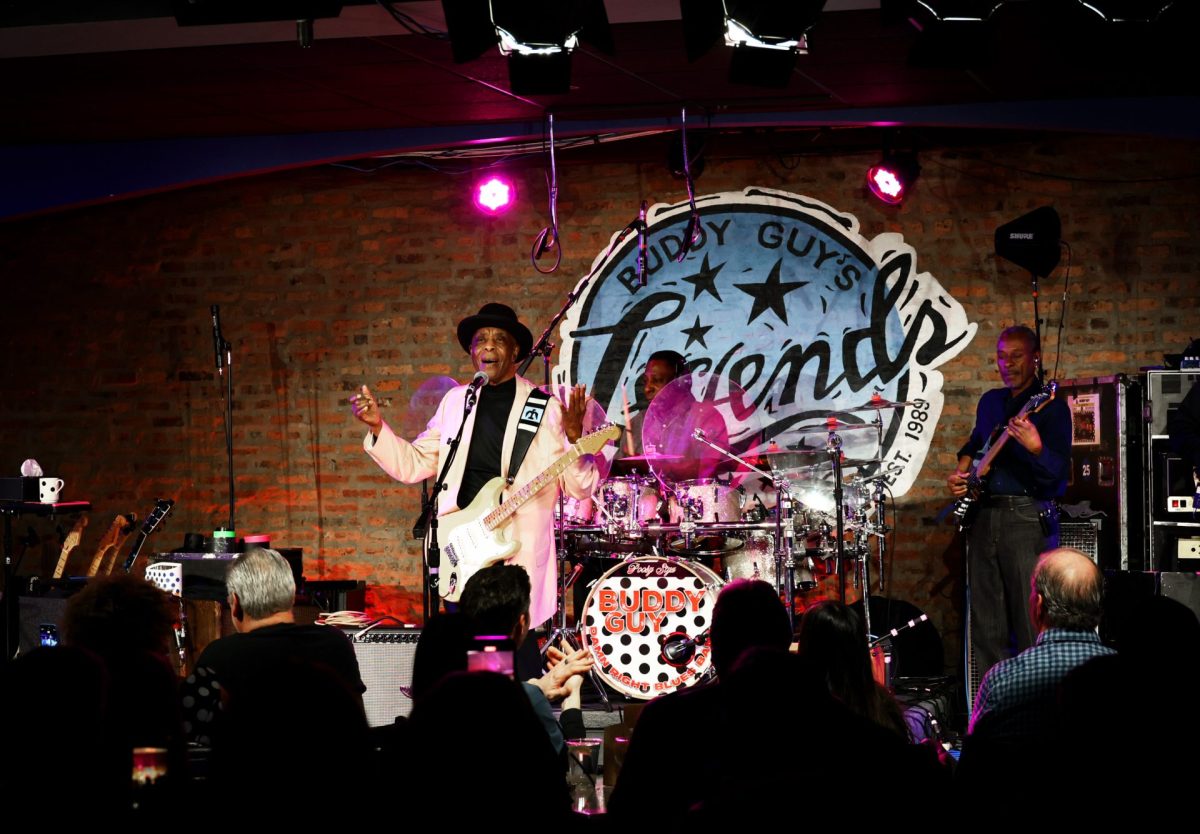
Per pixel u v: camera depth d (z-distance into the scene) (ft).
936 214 23.04
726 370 23.45
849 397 23.13
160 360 25.03
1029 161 22.77
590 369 23.80
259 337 24.77
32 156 21.43
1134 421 19.62
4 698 6.79
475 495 15.80
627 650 18.26
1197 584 18.21
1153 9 13.58
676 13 15.08
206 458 24.82
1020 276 22.79
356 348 24.49
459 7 14.35
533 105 19.38
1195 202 22.33
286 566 11.59
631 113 19.88
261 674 6.05
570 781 11.41
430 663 8.94
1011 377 18.88
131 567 19.95
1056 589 10.20
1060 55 16.60
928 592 22.74
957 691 21.29
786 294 23.38
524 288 24.07
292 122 20.22
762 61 14.43
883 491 20.54
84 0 15.40
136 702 8.04
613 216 23.86
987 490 18.56
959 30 13.96
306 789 5.74
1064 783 7.43
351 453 24.40
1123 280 22.45
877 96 18.97
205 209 25.00
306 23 14.55
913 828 5.61
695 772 7.92
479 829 5.57
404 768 5.72
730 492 19.29
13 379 25.45
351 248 24.56
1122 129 19.17
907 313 23.04
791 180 23.41
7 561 19.85
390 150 20.88
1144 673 7.52
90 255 25.30
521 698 5.90
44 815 6.56
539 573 15.52
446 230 24.32
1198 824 7.14
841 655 10.44
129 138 21.11
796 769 6.35
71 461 25.20
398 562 24.21
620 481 19.26
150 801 6.30
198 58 16.62
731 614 9.36
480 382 15.81
